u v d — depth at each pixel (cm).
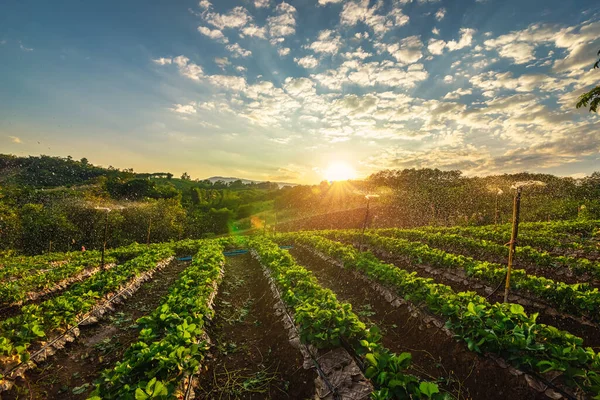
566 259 1259
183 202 8125
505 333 607
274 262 1468
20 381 671
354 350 656
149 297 1348
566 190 4125
